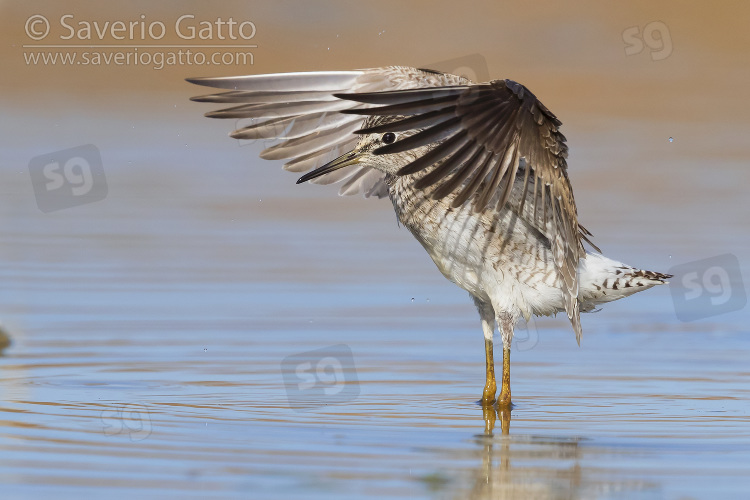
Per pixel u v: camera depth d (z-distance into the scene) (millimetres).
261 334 14172
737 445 9844
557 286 11633
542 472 8953
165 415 10578
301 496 8234
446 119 9531
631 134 28562
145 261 17797
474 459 9305
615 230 19734
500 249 11570
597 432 10312
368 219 21531
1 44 31969
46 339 13664
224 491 8305
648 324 15273
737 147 27375
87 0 34219
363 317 15148
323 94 12664
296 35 34531
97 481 8492
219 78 12359
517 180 11281
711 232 19578
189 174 24188
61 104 29109
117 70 31781
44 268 17172
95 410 10688
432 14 37312
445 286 16922
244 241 19312
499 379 12578
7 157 24031
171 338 13859
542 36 36500
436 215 11602
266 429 10180
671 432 10305
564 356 13703
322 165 12992
